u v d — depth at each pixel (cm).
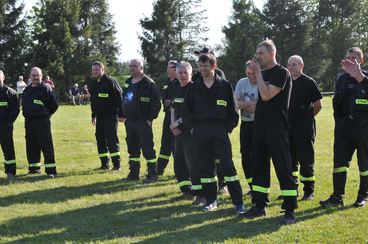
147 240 546
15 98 916
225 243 530
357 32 6244
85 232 583
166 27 5206
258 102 604
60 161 1098
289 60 694
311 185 719
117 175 934
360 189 675
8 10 4634
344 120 666
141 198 751
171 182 868
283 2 5641
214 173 679
